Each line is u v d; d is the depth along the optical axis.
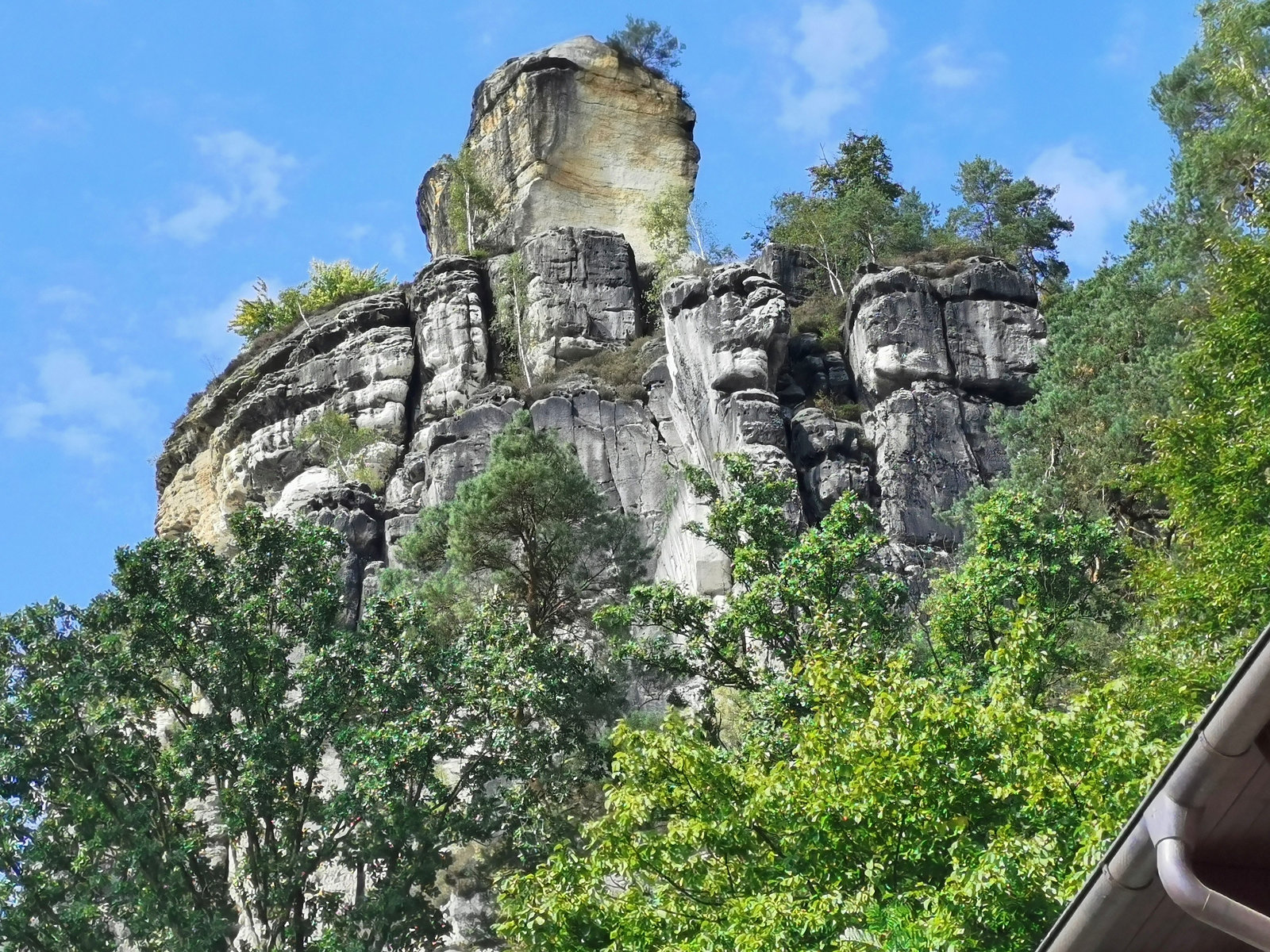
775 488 39.97
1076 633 36.72
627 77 90.56
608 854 23.17
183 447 80.00
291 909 37.66
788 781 22.28
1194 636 28.72
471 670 39.34
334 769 48.62
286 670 40.25
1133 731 20.23
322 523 64.56
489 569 49.38
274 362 77.44
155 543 40.75
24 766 37.25
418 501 65.56
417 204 96.62
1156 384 46.88
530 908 22.41
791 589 36.03
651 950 21.64
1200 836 10.04
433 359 72.62
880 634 35.72
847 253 77.00
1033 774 20.06
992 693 22.19
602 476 62.88
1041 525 37.12
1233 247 33.91
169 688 40.16
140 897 36.09
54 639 39.75
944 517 51.47
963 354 63.34
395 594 43.72
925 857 21.06
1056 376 53.31
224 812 36.72
